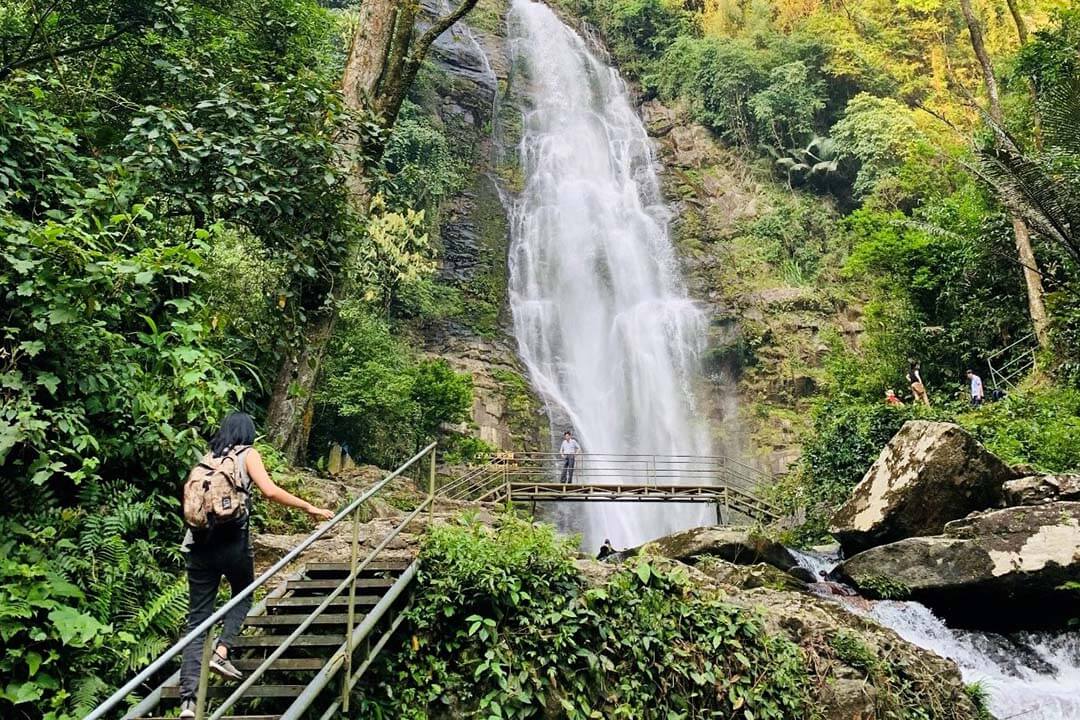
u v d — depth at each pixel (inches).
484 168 1333.7
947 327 870.4
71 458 255.3
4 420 228.7
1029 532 366.9
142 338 269.3
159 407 266.1
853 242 1248.8
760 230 1325.0
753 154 1462.8
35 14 387.9
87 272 246.7
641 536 876.6
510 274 1192.8
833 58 1541.6
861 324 1133.1
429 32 553.0
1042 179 627.8
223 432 196.9
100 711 118.6
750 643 263.1
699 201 1393.9
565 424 992.9
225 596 258.1
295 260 410.3
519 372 1032.8
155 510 264.4
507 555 249.4
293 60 523.2
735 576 358.9
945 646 350.6
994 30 1624.0
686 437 1061.1
